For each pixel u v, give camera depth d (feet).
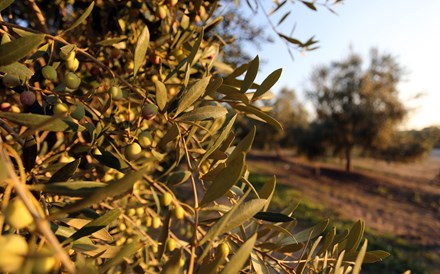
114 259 0.59
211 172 0.89
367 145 22.35
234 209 0.66
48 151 1.69
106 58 1.75
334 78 23.59
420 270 7.01
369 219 11.39
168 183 0.96
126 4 1.80
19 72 0.93
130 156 0.98
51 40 1.02
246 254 0.59
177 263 0.70
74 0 1.95
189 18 1.64
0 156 0.49
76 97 1.03
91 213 0.96
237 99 1.16
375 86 22.12
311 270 1.04
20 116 0.73
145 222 2.10
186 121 0.96
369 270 6.76
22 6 2.01
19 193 0.45
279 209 11.48
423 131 22.68
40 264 0.47
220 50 2.25
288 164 27.27
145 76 1.70
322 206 12.60
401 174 25.11
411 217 12.41
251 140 0.85
